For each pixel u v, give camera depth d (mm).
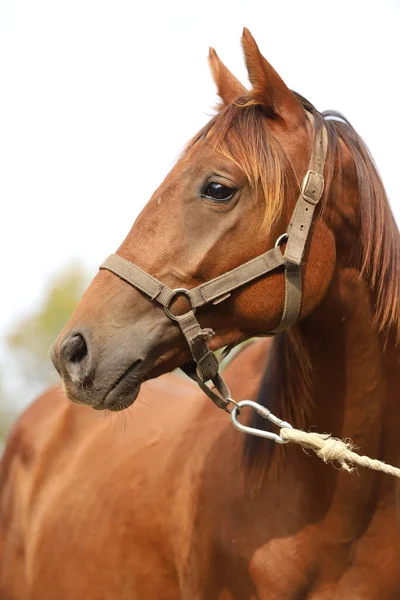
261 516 3408
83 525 4258
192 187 3145
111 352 3068
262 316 3176
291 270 3145
